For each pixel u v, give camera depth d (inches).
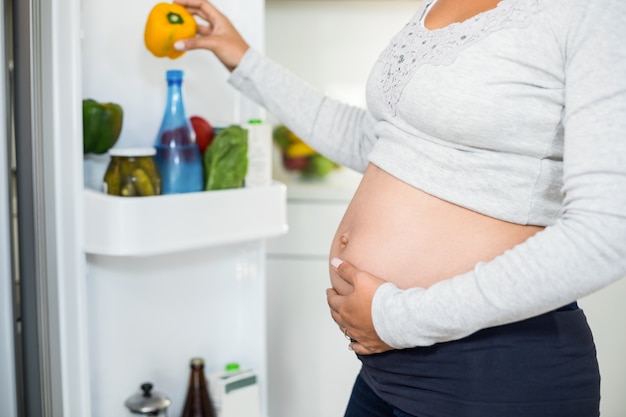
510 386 31.3
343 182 82.8
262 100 49.5
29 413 52.6
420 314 29.1
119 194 49.1
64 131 48.6
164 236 49.7
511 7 30.6
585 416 32.4
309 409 85.0
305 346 83.9
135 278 55.7
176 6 48.9
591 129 26.6
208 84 58.3
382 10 83.2
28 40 48.3
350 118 47.2
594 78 27.0
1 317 50.6
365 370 36.9
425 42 33.6
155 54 49.6
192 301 59.1
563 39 28.7
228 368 60.0
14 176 50.6
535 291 26.9
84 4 51.2
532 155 31.0
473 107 30.7
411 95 32.8
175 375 58.7
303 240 82.2
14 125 50.0
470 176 31.8
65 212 49.6
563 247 26.5
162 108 55.7
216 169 53.0
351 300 32.2
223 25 49.4
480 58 30.7
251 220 54.9
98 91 52.5
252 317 61.4
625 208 25.8
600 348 80.6
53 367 51.3
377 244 34.2
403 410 34.2
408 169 33.6
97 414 54.7
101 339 54.4
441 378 32.3
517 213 31.4
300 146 82.1
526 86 30.0
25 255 51.0
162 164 51.4
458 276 29.0
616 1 27.5
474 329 28.5
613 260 26.2
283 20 83.6
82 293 49.8
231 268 61.2
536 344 31.5
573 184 26.9
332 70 84.5
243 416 58.8
